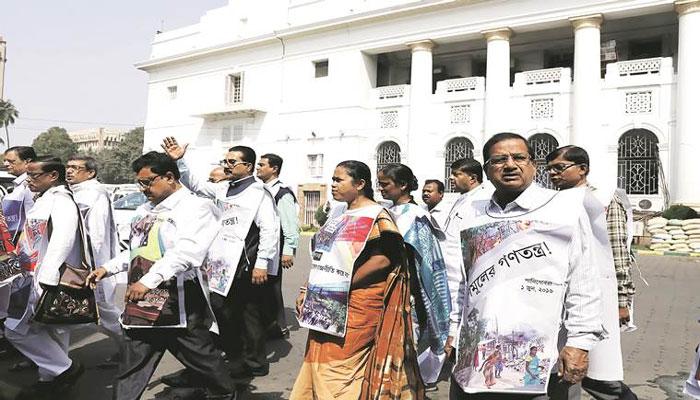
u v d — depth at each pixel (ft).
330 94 87.97
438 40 79.25
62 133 207.51
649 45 75.00
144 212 12.68
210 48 101.50
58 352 14.34
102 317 16.52
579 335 8.29
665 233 56.59
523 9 71.67
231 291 16.10
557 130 70.23
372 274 10.82
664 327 23.73
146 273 11.92
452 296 12.94
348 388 10.56
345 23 85.30
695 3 61.52
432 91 87.25
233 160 16.70
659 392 15.60
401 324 10.33
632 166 66.95
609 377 11.21
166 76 110.42
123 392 11.83
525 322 8.39
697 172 61.16
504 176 8.82
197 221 12.09
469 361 8.80
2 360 17.47
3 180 40.91
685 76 61.98
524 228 8.65
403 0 81.66
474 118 76.23
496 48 73.56
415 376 10.37
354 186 11.23
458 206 13.87
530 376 8.25
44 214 14.10
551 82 71.20
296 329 23.02
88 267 14.26
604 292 11.15
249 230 16.42
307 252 55.01
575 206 8.59
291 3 94.02
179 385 14.62
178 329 12.12
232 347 16.33
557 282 8.38
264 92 95.91
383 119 84.74
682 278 39.22
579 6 68.03
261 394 15.03
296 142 91.30
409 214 12.81
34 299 13.73
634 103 66.54
